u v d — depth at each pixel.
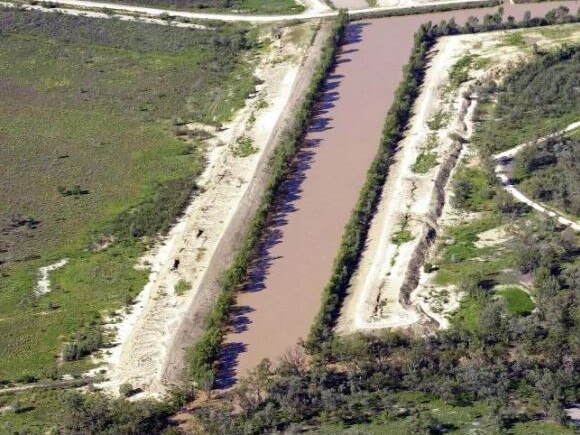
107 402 114.25
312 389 113.62
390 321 124.44
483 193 147.50
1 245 148.00
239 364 121.75
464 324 123.00
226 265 138.38
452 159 156.50
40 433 111.00
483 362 115.25
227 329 127.62
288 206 150.88
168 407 114.38
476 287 127.62
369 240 141.00
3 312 133.38
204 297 132.62
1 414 115.31
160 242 145.88
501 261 133.75
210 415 111.19
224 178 157.88
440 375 114.88
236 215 148.50
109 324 129.75
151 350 124.06
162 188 158.75
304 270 137.75
